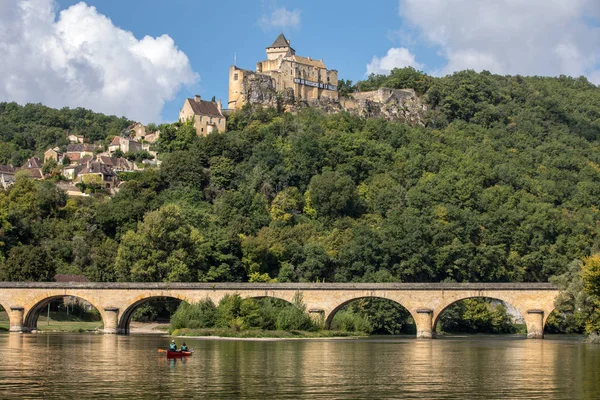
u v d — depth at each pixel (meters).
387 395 79.56
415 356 117.06
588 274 136.12
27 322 167.38
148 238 190.12
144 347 128.12
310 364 104.25
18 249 195.62
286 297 163.00
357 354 119.56
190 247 194.00
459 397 78.69
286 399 77.12
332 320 173.25
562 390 82.75
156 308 196.62
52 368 98.31
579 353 122.50
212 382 87.06
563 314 180.62
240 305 159.75
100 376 91.31
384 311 188.38
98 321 199.88
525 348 133.75
